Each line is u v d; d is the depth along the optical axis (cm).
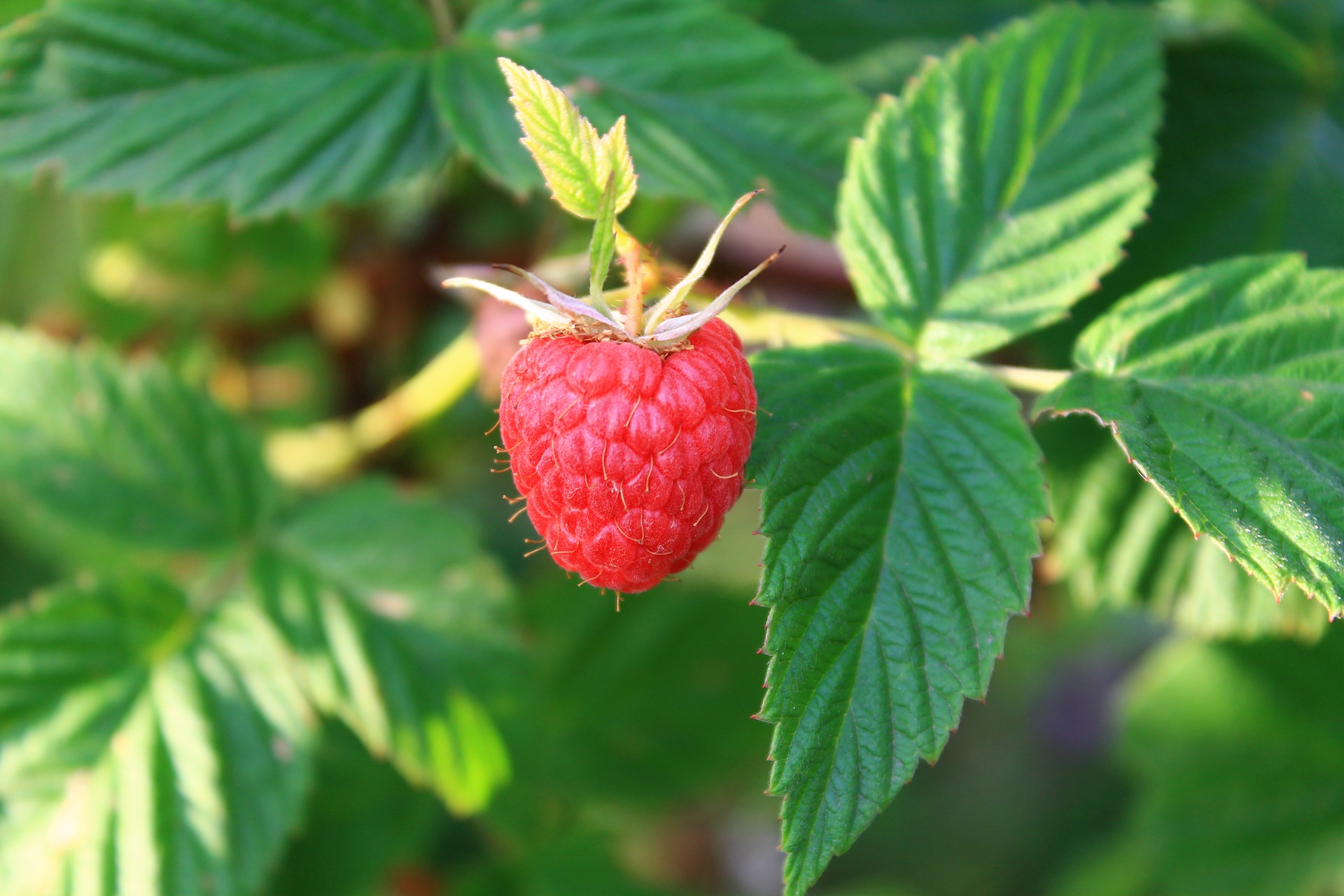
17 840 33
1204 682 40
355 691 34
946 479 29
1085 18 32
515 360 29
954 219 31
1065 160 31
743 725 41
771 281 40
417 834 37
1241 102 34
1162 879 41
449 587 35
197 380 43
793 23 35
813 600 28
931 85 31
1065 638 63
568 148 28
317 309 42
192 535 35
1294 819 40
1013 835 73
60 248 38
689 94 33
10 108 32
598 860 38
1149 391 29
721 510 29
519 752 35
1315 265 33
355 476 38
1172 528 33
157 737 33
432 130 33
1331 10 34
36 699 33
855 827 28
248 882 33
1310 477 29
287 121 33
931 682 28
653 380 28
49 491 34
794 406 29
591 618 41
